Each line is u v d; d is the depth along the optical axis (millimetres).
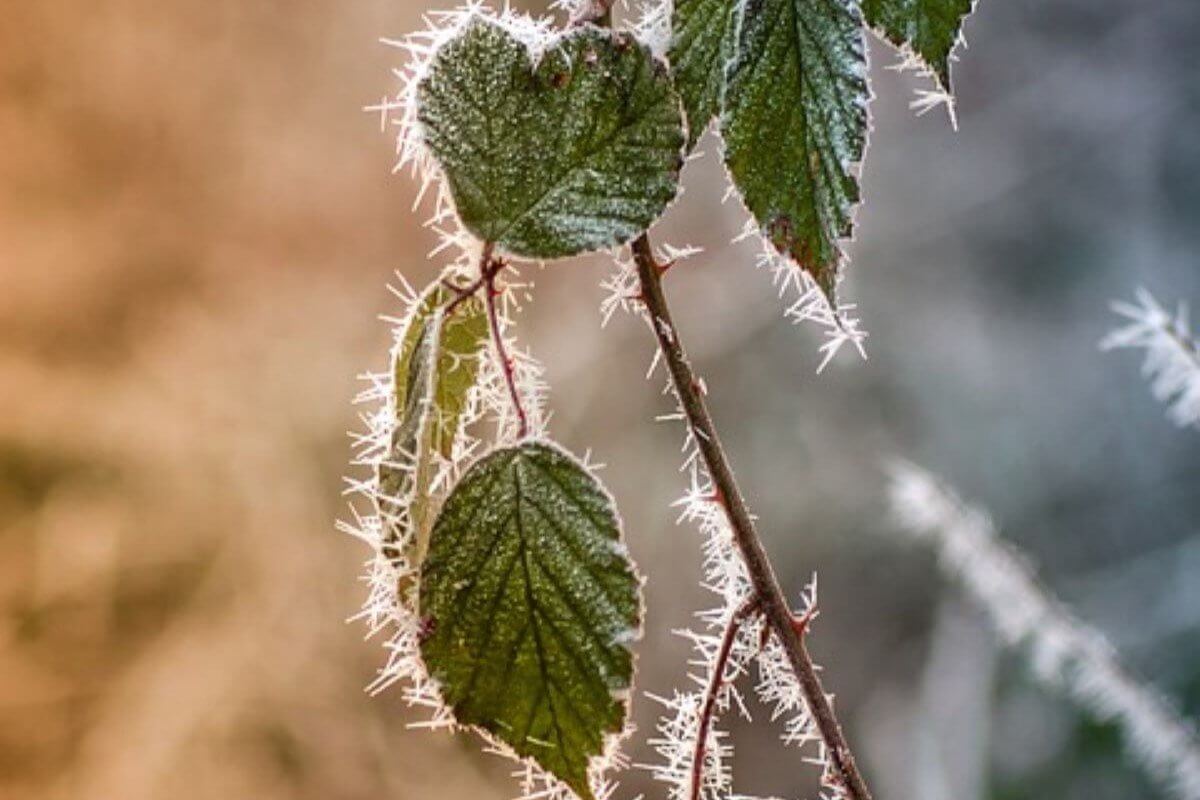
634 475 2803
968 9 611
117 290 2883
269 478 2758
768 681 640
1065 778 2197
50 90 2869
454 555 610
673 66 612
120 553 2689
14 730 2559
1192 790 938
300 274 2951
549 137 608
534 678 612
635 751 2461
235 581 2711
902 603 2736
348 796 2570
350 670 2668
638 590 610
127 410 2797
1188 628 2652
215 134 2930
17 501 2686
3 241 2838
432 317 612
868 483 2922
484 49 608
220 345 2883
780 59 609
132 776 2543
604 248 608
